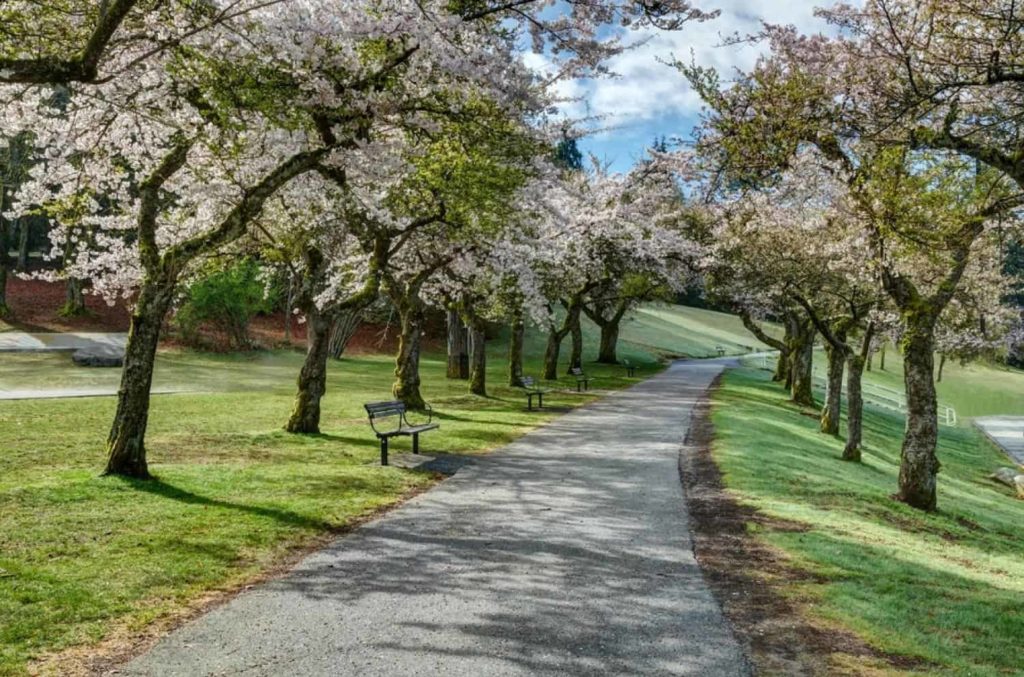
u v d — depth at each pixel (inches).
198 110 474.0
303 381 684.1
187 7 381.4
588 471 548.1
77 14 390.9
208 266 727.1
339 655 215.3
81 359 1353.3
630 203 1309.1
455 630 236.5
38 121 518.3
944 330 1060.5
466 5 421.4
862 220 379.6
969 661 226.7
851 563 330.6
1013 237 434.6
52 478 426.6
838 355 1027.3
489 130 508.4
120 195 641.0
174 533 337.7
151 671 203.6
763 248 818.2
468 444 671.1
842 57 320.5
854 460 796.0
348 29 391.9
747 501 454.0
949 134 291.1
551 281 1328.7
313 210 681.6
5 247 1804.9
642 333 3026.6
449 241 827.4
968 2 261.7
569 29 409.7
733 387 1470.2
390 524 380.8
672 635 237.6
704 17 363.3
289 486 450.0
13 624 230.7
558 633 236.4
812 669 214.8
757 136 323.9
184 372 1352.1
